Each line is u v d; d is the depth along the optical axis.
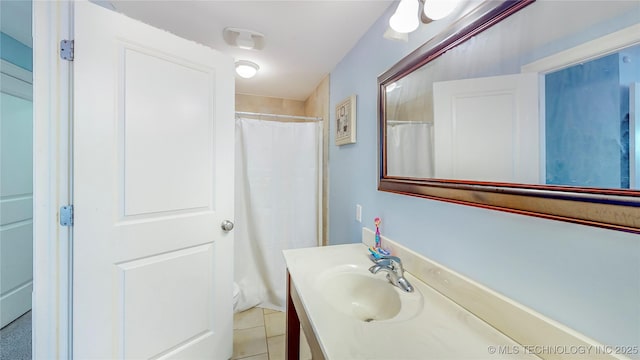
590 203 0.50
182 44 1.24
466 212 0.80
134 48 1.09
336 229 1.90
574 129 0.54
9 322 1.78
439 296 0.86
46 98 0.96
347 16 1.30
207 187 1.36
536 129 0.61
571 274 0.55
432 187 0.91
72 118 0.98
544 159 0.59
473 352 0.60
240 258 2.02
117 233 1.07
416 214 1.03
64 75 0.97
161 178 1.19
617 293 0.49
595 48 0.50
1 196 1.76
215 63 1.38
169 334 1.24
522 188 0.63
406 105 1.06
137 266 1.13
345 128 1.65
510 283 0.67
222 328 1.45
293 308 1.21
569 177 0.55
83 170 0.98
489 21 0.70
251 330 1.76
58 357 1.00
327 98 2.10
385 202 1.25
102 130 1.02
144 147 1.13
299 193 2.11
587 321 0.53
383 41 1.26
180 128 1.25
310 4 1.21
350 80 1.65
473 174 0.76
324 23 1.36
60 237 0.98
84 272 1.00
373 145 1.36
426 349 0.61
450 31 0.83
